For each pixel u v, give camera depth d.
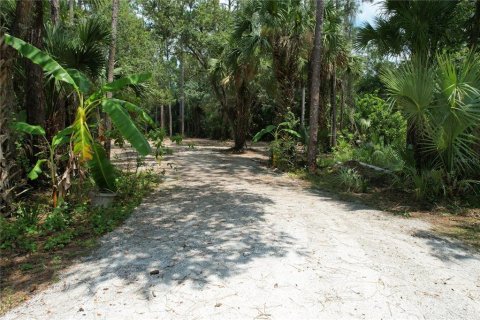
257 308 3.09
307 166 11.15
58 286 3.51
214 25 20.56
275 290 3.39
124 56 20.44
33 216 5.36
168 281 3.57
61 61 7.84
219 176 10.46
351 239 4.85
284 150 12.17
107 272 3.78
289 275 3.70
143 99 12.83
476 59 6.77
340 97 20.70
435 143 6.93
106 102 5.66
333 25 12.62
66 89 7.78
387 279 3.64
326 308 3.10
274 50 12.13
